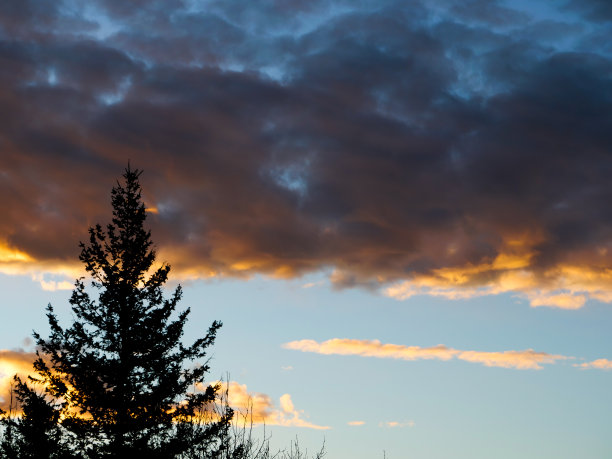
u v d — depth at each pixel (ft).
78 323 102.78
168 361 103.09
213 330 107.86
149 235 110.63
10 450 92.73
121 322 102.53
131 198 111.96
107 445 94.89
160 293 107.55
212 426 92.99
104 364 99.14
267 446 84.69
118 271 106.93
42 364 100.99
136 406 98.12
